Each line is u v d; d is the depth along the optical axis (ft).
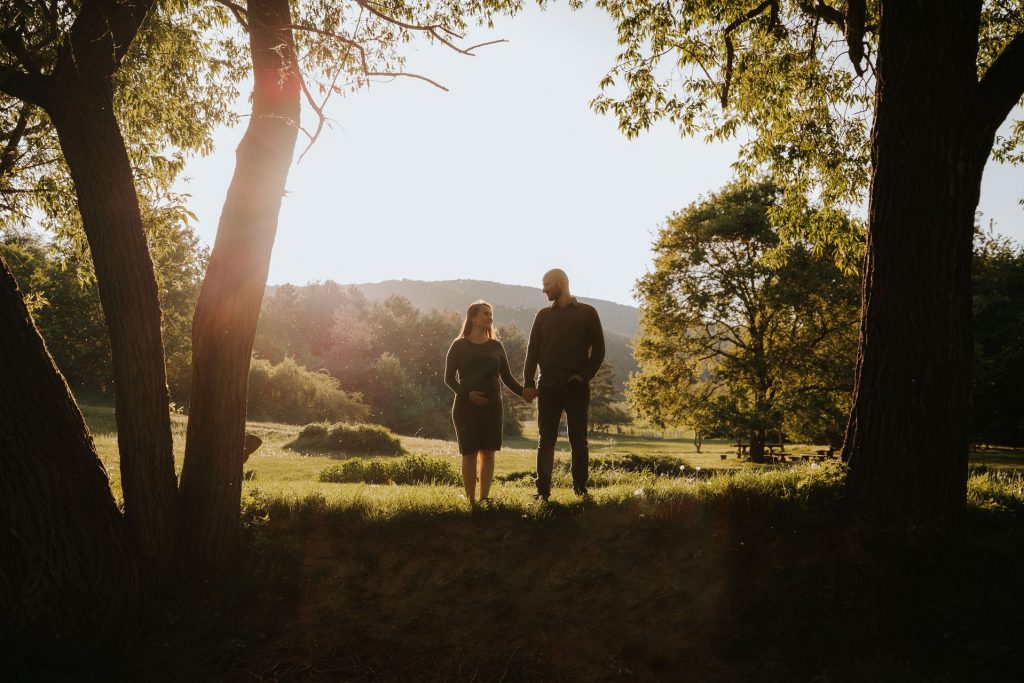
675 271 93.91
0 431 12.89
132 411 14.74
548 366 20.27
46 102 14.37
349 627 14.16
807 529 15.11
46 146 29.78
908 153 15.60
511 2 26.02
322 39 18.45
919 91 15.46
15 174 29.76
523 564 15.83
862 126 29.84
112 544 13.73
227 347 15.70
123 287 14.74
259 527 16.90
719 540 15.65
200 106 30.89
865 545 14.35
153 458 14.92
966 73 15.44
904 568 13.94
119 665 12.55
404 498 19.25
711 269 91.81
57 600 12.70
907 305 15.53
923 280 15.43
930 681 11.46
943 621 12.85
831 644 12.84
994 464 80.33
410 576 15.57
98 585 13.19
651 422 95.40
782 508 15.92
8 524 12.73
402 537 16.79
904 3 15.64
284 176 16.29
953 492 15.37
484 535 16.85
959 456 15.44
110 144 14.85
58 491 13.25
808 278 82.12
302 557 16.19
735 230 87.86
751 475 17.92
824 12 21.17
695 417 89.10
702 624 13.82
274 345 230.07
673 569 15.24
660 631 13.80
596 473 42.01
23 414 13.20
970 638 12.42
